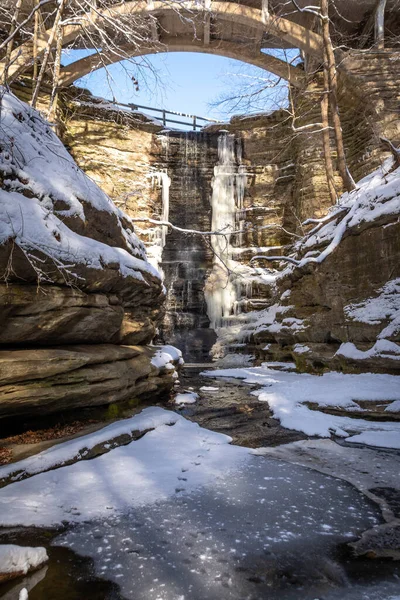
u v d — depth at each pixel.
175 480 4.27
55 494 3.77
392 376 8.86
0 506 3.44
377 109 17.86
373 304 10.22
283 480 4.39
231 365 17.73
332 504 3.79
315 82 20.95
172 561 2.79
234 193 24.30
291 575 2.65
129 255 7.79
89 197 6.73
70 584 2.53
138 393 7.49
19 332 5.11
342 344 10.98
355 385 8.65
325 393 8.47
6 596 2.38
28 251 4.69
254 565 2.75
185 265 23.36
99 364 6.37
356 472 4.70
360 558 2.86
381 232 10.20
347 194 14.84
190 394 9.67
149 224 23.12
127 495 3.84
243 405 8.62
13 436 5.15
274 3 20.73
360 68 18.30
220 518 3.45
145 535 3.13
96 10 10.96
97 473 4.31
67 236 5.55
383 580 2.60
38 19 13.12
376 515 3.57
